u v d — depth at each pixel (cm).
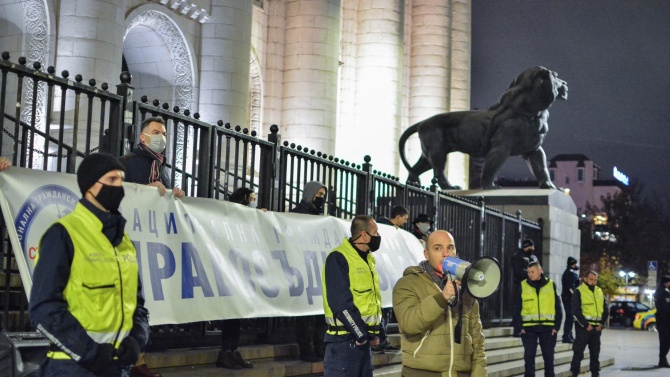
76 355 392
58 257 399
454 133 2016
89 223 411
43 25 1673
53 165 1541
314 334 964
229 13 2148
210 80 2123
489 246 1680
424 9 3356
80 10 1684
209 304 784
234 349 851
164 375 771
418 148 3259
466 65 3572
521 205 1936
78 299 402
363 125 3033
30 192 628
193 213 791
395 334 1235
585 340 1423
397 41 3066
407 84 3356
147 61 2133
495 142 1959
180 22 2064
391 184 1284
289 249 917
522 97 1939
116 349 411
